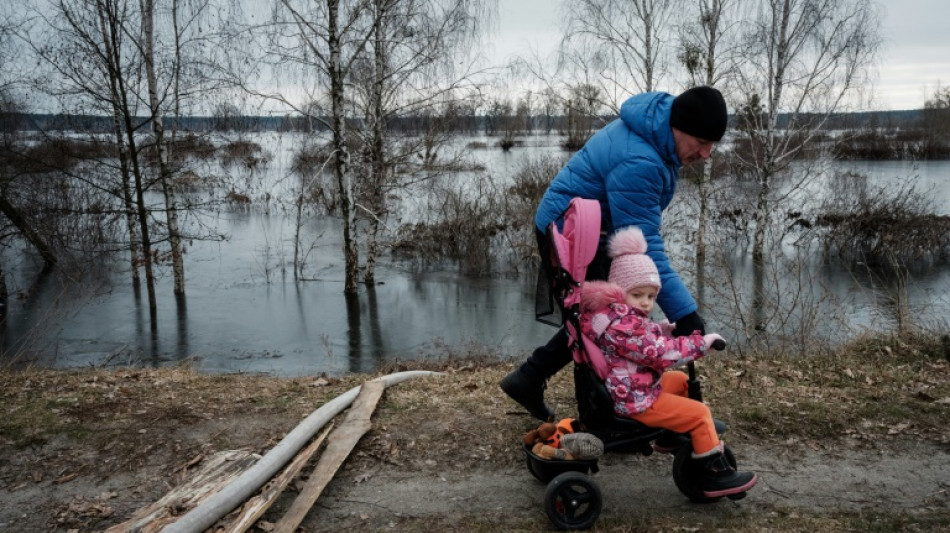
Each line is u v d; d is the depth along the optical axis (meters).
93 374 7.08
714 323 12.70
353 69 17.06
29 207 19.39
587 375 3.74
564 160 23.55
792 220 22.52
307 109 16.98
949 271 18.45
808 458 4.64
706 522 3.89
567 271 3.71
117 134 15.62
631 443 3.79
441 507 4.14
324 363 11.53
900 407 5.36
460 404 5.60
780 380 6.16
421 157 19.50
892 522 3.84
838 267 18.95
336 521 4.02
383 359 11.67
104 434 5.05
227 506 3.92
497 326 13.94
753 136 23.39
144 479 4.49
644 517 3.94
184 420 5.29
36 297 16.38
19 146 17.56
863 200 21.17
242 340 13.04
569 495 3.77
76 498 4.29
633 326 3.53
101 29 14.47
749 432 5.00
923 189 29.08
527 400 4.57
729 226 22.00
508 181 25.56
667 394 3.71
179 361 11.54
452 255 21.09
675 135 3.77
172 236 15.88
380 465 4.63
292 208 28.41
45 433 5.05
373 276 18.27
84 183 20.48
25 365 11.01
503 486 4.35
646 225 3.86
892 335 7.67
